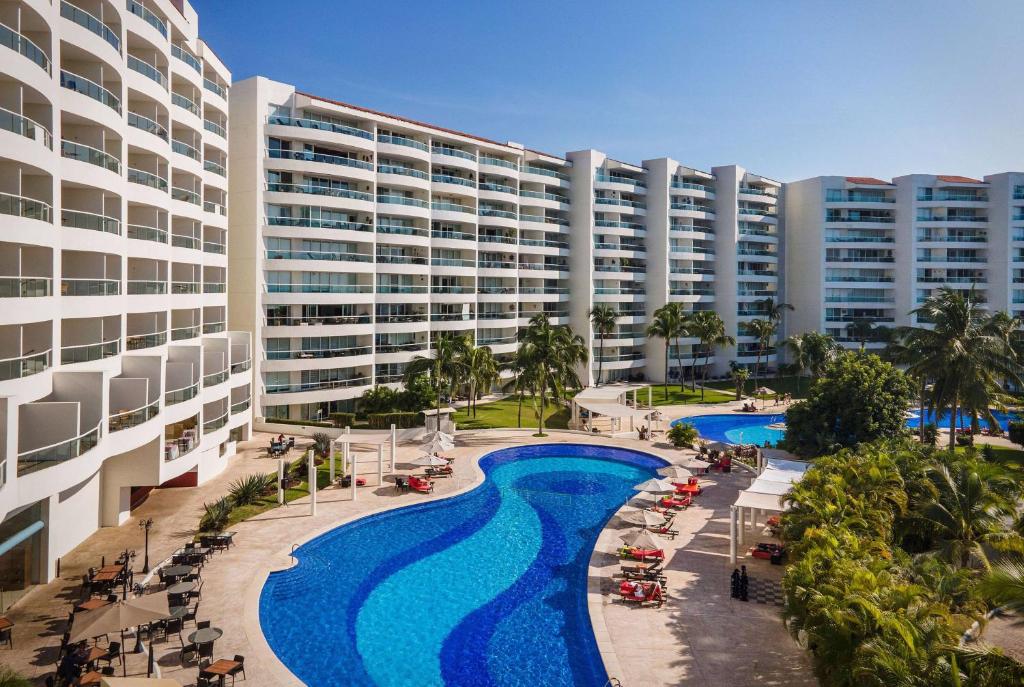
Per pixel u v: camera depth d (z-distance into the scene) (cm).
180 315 4612
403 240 6775
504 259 8356
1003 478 2931
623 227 9250
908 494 2877
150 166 3888
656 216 9500
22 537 2416
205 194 4994
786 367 8756
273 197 5834
